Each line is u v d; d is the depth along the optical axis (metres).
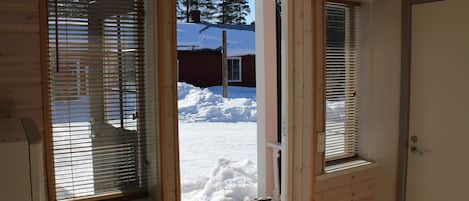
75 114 2.00
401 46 2.96
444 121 2.78
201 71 12.04
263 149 4.04
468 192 2.70
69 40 1.95
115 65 2.09
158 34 2.04
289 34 2.55
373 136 3.06
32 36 1.77
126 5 2.10
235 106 10.27
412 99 2.93
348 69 3.05
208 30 12.27
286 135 2.61
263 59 3.93
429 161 2.88
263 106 3.99
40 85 1.79
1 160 1.12
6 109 1.73
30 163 1.15
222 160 5.55
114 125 2.12
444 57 2.75
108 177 2.13
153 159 2.19
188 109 10.05
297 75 2.56
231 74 12.66
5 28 1.72
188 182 4.89
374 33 3.01
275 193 3.90
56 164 1.97
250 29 13.19
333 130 3.00
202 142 7.29
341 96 3.03
